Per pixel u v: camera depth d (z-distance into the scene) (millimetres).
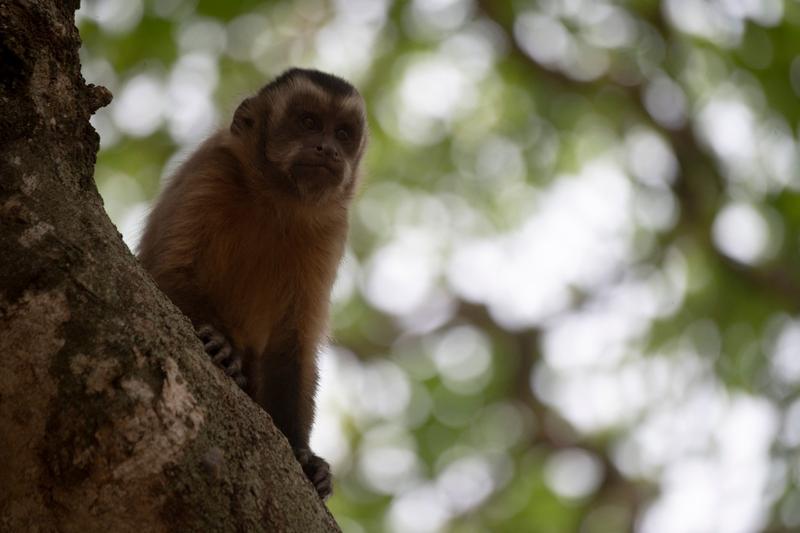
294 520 5066
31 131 5230
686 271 17344
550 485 17203
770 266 16719
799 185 15953
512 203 17781
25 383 4766
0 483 4762
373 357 17266
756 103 15578
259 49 15867
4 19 5250
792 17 15023
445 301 17797
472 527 16594
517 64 17094
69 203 5148
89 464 4695
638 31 16375
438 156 17656
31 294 4859
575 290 17703
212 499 4828
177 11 14961
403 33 16594
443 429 16953
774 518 14789
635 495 17078
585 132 17562
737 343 16594
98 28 15008
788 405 15648
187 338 5148
